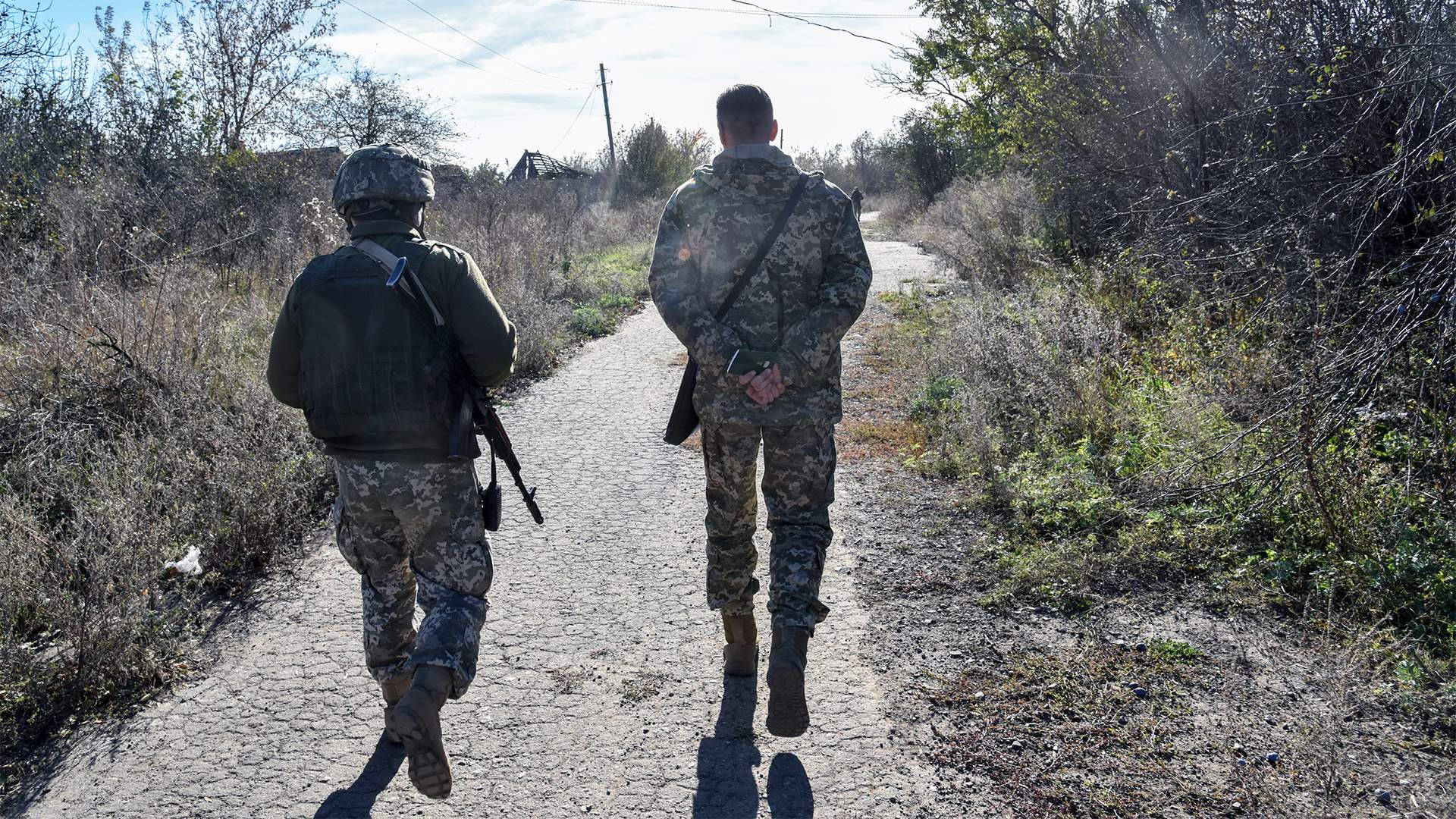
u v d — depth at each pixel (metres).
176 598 3.82
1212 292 6.36
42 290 6.01
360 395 2.40
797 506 2.81
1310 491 3.79
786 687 2.52
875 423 6.22
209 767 2.76
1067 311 6.63
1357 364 3.89
